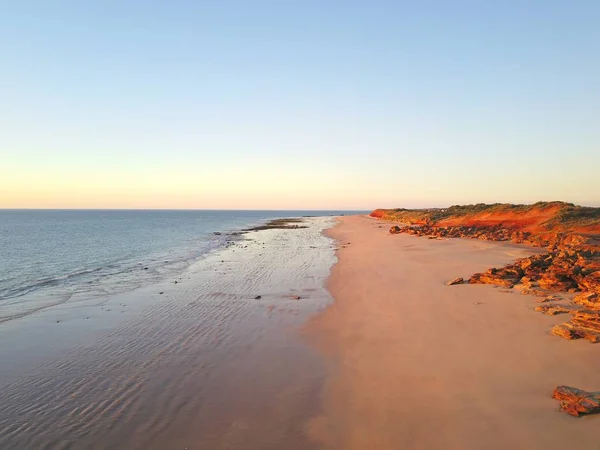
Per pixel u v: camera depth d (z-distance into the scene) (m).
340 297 15.71
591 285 12.27
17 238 51.69
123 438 6.57
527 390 7.23
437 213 64.12
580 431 5.84
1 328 12.60
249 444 6.32
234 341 11.12
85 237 53.69
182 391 8.18
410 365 8.81
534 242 27.75
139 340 11.34
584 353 8.39
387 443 6.12
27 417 7.28
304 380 8.56
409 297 14.49
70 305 15.61
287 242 42.62
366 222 84.75
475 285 15.17
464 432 6.17
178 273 22.92
